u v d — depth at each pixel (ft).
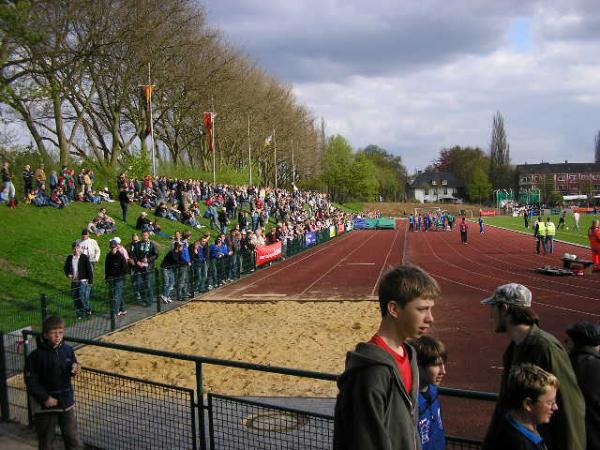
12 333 27.73
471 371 32.19
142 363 34.24
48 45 79.10
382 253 120.98
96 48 92.68
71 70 99.04
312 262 104.12
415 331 9.24
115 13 96.84
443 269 87.81
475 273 80.94
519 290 12.45
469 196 466.29
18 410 24.45
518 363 11.84
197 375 17.99
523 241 143.33
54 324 19.24
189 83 143.43
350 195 403.75
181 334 43.80
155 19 109.40
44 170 94.02
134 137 144.56
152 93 129.80
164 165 164.14
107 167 118.93
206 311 54.29
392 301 9.26
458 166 525.34
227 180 191.42
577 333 12.62
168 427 20.85
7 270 59.72
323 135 369.71
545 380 10.21
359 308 53.93
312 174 319.88
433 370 12.26
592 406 11.91
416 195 512.63
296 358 35.37
